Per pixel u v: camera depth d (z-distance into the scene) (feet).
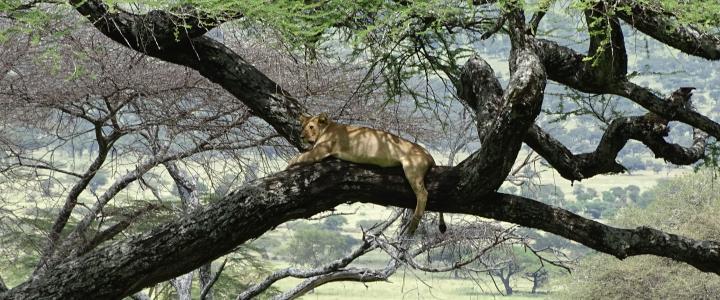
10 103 44.37
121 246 27.84
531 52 26.45
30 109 46.09
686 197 156.15
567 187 425.28
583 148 241.76
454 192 27.40
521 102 25.52
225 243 27.66
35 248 49.93
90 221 48.98
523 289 191.11
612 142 29.94
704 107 341.41
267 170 46.62
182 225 27.58
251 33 29.99
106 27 30.01
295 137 31.30
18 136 50.85
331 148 27.89
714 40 29.17
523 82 25.59
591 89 30.22
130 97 44.68
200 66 31.55
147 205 52.31
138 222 54.03
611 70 29.53
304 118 29.68
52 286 27.71
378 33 31.63
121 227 50.62
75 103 49.85
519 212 28.35
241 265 75.25
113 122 46.19
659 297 136.26
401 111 48.49
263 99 31.55
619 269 139.85
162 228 27.81
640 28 29.04
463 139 44.57
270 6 26.35
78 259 28.02
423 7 26.99
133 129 46.19
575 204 356.18
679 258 29.37
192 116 45.03
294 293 49.80
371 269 49.55
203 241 27.45
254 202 27.27
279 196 27.32
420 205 27.12
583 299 145.07
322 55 38.14
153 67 44.21
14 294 27.84
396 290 184.75
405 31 31.99
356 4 28.58
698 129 31.89
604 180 478.59
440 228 29.27
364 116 45.98
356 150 27.58
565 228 28.60
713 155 32.83
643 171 517.55
